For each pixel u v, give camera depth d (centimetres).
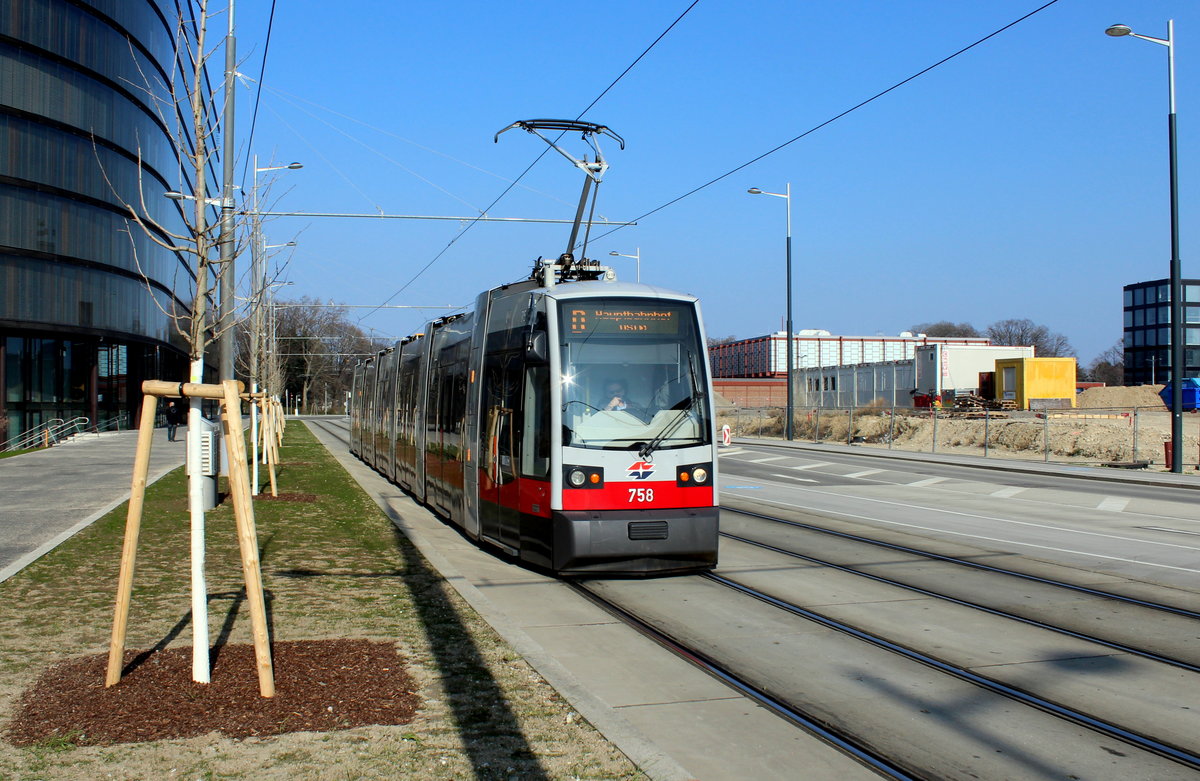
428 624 805
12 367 4141
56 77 4028
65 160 4081
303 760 503
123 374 4944
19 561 1060
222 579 984
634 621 909
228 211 1277
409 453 2036
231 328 1666
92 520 1416
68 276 4119
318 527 1409
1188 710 659
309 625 795
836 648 816
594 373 1107
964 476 2722
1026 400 4938
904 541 1441
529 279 1331
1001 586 1092
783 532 1534
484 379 1341
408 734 545
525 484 1143
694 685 706
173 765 493
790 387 4588
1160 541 1454
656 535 1081
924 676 736
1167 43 2591
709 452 1125
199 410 827
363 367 3247
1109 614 949
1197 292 10556
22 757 501
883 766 551
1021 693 693
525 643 742
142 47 4553
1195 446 3434
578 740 542
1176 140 2627
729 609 967
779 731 608
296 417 8700
